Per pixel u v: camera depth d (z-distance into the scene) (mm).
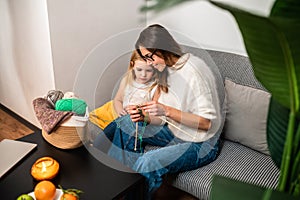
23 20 2039
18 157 1421
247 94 1660
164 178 1567
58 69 1989
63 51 1971
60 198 1171
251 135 1658
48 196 1177
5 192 1251
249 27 419
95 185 1290
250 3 1723
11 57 2322
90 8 1998
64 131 1440
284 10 442
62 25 1908
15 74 2354
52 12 1835
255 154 1660
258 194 546
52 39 1891
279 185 548
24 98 2359
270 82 464
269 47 423
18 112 2508
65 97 1531
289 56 420
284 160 523
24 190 1265
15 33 2174
